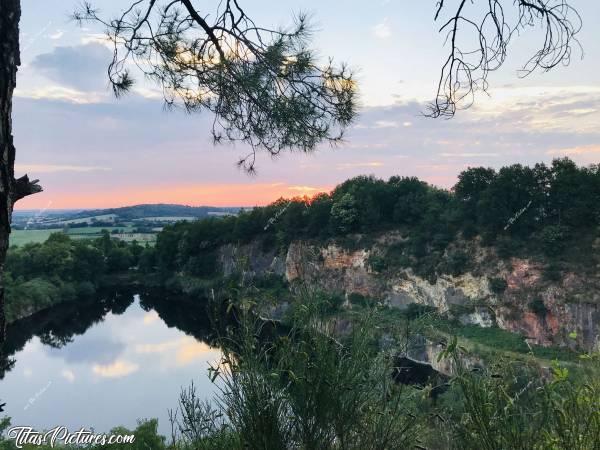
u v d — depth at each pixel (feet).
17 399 166.50
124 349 221.46
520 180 240.53
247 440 8.70
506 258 226.99
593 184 223.71
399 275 256.11
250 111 18.17
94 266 354.95
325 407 8.43
